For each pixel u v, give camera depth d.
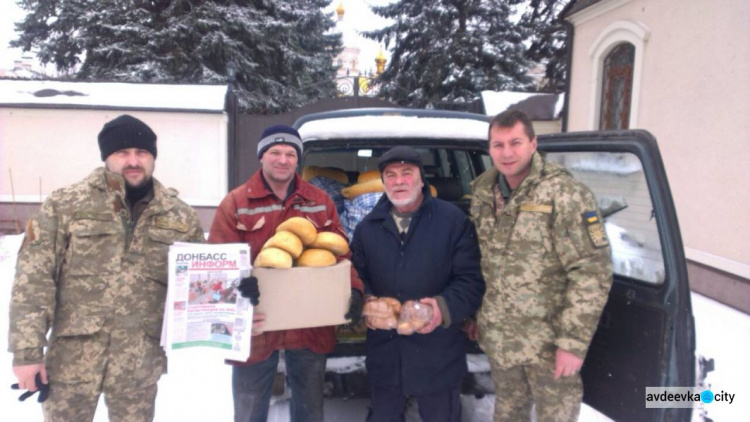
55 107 7.95
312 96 19.53
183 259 1.76
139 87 8.62
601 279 1.77
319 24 18.75
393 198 2.07
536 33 17.09
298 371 2.17
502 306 1.95
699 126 5.74
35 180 8.24
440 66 16.69
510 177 1.98
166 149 8.41
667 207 1.78
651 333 1.85
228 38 14.38
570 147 2.19
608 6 7.64
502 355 1.97
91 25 14.20
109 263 1.83
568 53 9.00
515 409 2.14
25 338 1.68
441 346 2.08
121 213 1.86
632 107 7.00
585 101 8.49
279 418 2.31
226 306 1.79
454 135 2.83
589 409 3.04
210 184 8.55
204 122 8.41
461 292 2.01
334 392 2.37
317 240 1.97
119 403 1.90
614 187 2.07
